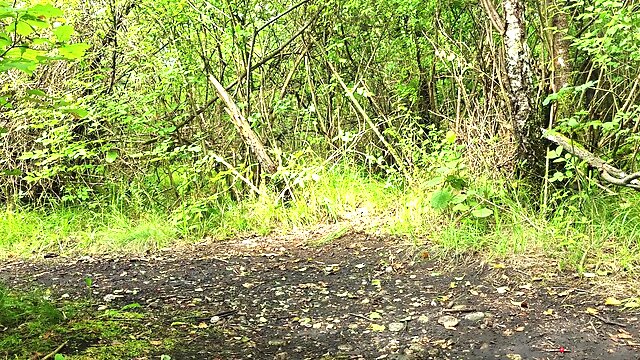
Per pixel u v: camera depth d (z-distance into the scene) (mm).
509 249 4129
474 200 4633
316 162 6328
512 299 3447
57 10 2195
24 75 6168
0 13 2109
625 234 4066
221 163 6672
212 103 6816
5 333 3006
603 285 3516
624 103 5066
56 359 2508
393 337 3045
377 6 6574
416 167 5645
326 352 2885
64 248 5375
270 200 5828
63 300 3740
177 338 3049
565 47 4969
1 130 2479
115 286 4082
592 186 4668
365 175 6285
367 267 4277
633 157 4785
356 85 6227
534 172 4711
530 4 5840
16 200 6398
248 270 4406
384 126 6797
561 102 4758
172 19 6594
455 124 5508
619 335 2900
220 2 6473
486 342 2910
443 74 6621
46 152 6367
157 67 6668
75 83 6496
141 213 6211
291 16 6832
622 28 4516
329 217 5629
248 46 6895
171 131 6430
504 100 4883
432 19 6379
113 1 6797
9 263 4922
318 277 4148
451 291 3670
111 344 2922
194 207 5746
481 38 5535
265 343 3006
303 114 7172
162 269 4523
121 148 6738
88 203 6414
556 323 3080
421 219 4910
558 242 4117
